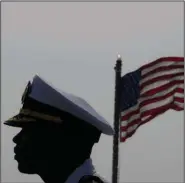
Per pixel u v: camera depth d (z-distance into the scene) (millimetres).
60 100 4953
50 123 4980
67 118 4984
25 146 5016
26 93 5023
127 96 20734
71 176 4926
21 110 5039
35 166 5008
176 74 20531
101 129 4996
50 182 5000
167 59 20406
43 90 4973
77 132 4973
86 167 4949
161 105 20469
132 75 20703
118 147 20297
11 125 5051
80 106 4965
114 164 20094
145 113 20766
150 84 20594
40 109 5008
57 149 4973
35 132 5000
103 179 4914
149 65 20469
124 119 20859
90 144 4996
